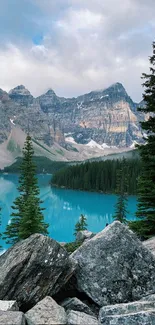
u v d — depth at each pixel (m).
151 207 18.58
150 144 18.27
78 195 120.06
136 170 116.38
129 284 7.39
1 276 6.73
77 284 7.47
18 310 6.19
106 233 8.23
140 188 18.78
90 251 7.91
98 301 7.15
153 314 5.86
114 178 127.56
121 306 6.28
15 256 7.20
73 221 66.75
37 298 6.70
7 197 105.50
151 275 7.61
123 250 7.86
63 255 7.32
